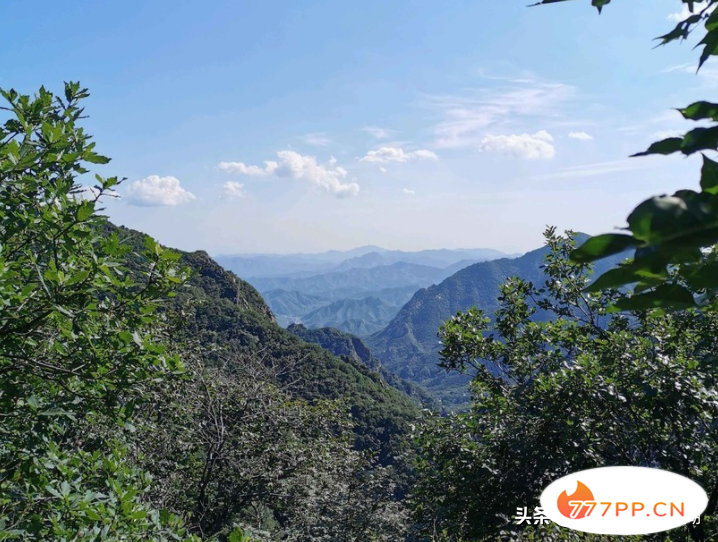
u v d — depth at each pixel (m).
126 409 4.08
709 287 0.56
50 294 3.58
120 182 4.10
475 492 7.54
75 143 4.73
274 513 12.98
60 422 4.40
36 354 4.25
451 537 8.28
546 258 9.31
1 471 3.95
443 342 9.08
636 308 0.59
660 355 6.54
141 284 4.36
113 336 3.85
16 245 4.10
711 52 0.78
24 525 3.38
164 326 9.06
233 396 10.30
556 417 6.65
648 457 6.62
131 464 7.03
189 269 4.25
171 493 9.08
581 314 9.34
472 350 8.93
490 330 9.30
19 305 3.53
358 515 11.97
